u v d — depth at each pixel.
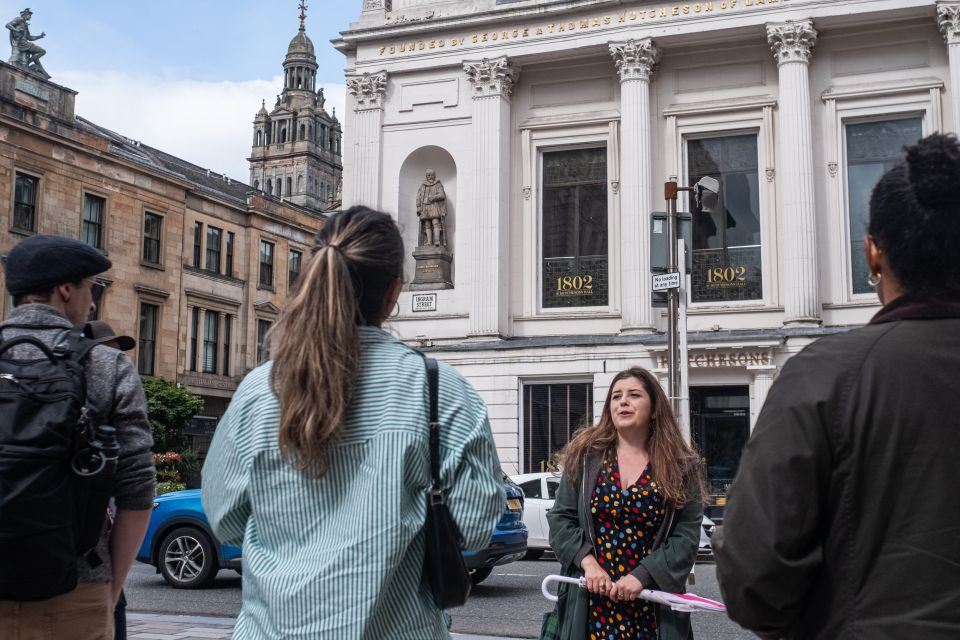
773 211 26.45
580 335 27.33
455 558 2.71
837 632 2.22
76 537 3.44
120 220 41.81
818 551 2.26
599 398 26.11
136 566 17.50
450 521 2.72
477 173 28.05
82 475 3.40
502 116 28.31
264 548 2.71
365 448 2.67
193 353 45.84
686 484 4.95
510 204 28.62
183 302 45.00
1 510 3.20
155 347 43.44
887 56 26.20
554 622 5.00
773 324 26.12
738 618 2.33
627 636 4.77
